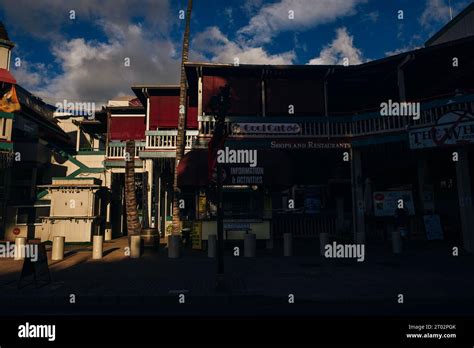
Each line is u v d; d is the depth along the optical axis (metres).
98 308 6.34
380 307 6.27
